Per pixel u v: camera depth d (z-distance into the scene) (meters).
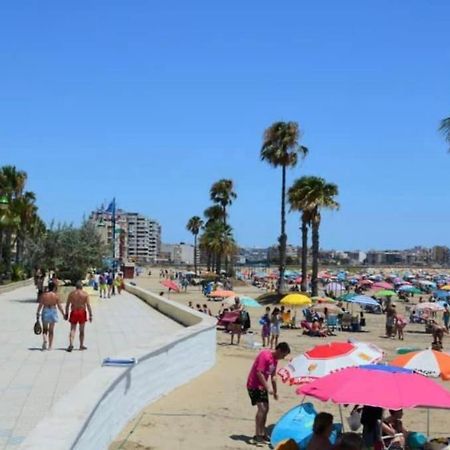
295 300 35.94
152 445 10.31
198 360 17.20
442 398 8.38
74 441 6.43
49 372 13.42
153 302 36.41
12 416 9.74
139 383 12.27
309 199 53.50
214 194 98.19
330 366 10.96
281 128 55.53
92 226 41.22
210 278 90.38
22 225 74.75
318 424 8.42
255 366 11.22
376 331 37.03
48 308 16.88
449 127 30.19
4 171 71.62
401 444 9.86
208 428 11.75
